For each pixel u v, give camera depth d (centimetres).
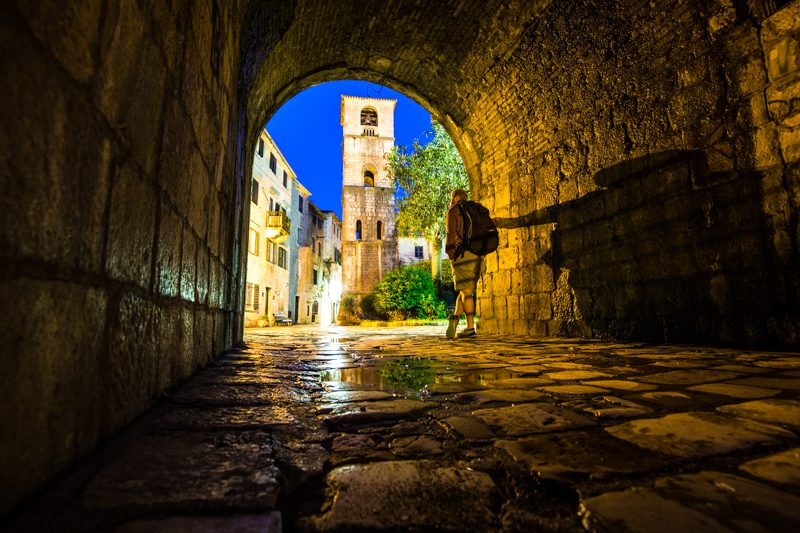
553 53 614
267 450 120
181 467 104
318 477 104
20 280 71
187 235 206
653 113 478
